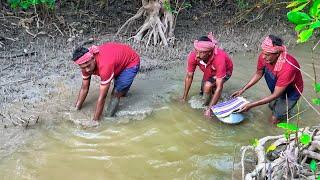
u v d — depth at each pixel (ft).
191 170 14.82
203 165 15.10
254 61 23.97
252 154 15.72
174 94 19.52
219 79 17.12
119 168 14.76
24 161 14.75
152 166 14.96
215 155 15.66
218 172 14.74
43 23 24.86
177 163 15.17
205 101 18.52
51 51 22.85
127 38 25.41
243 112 17.90
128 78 17.26
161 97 19.19
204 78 18.39
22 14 25.29
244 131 17.11
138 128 17.01
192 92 19.76
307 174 12.92
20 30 24.18
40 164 14.69
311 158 13.83
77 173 14.39
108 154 15.46
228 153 15.78
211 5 30.94
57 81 19.97
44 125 16.72
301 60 24.07
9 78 19.80
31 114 17.26
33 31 24.38
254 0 30.35
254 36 27.50
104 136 16.40
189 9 29.96
